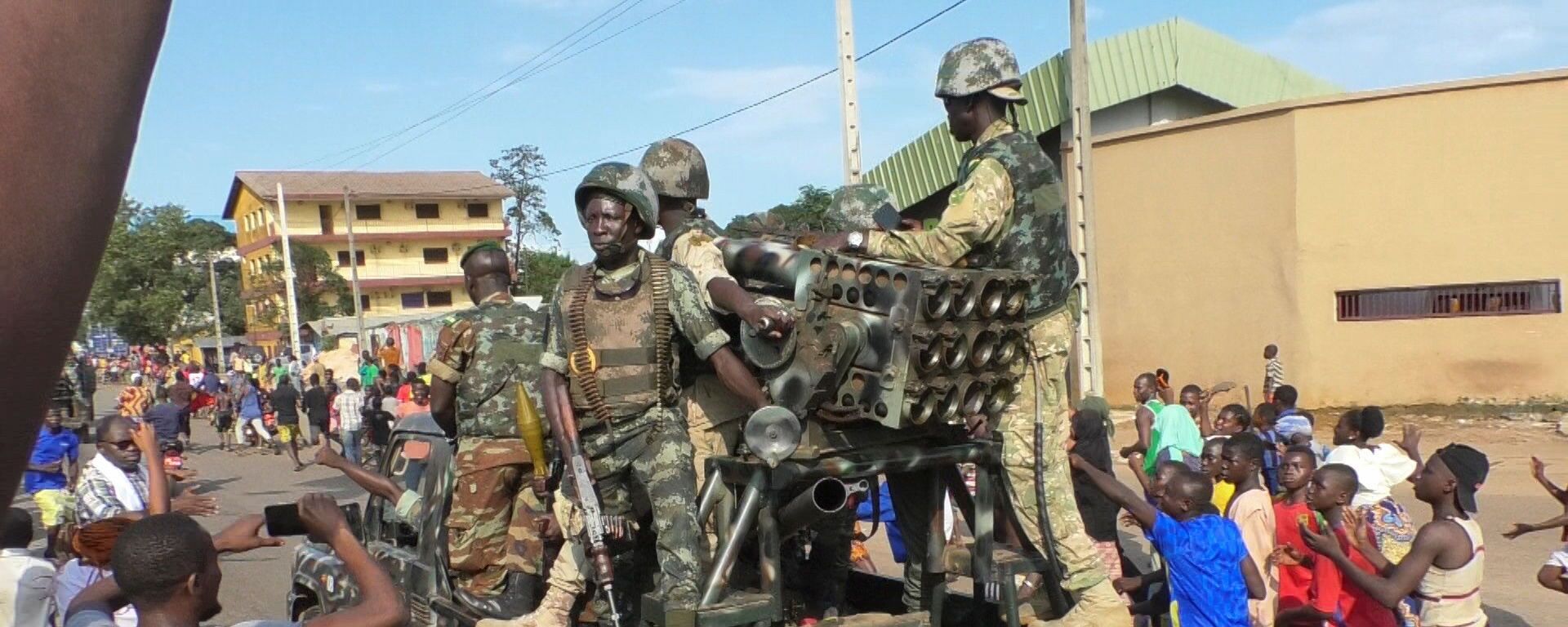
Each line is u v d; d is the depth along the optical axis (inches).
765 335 121.4
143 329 1644.9
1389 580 179.5
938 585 139.7
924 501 146.7
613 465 129.6
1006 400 129.4
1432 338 588.1
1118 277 697.6
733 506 132.4
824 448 126.1
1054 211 140.1
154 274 1646.2
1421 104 585.9
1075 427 228.1
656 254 144.3
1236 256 638.5
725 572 121.8
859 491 144.9
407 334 1066.7
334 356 1151.0
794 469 120.9
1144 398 341.1
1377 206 597.0
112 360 1825.8
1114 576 224.8
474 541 165.2
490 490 165.9
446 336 172.1
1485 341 577.3
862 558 215.3
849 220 168.6
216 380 1049.5
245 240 2181.3
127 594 95.5
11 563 163.9
